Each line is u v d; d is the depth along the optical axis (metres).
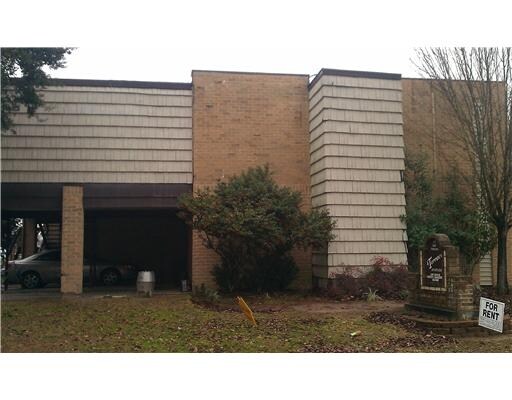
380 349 8.48
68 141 15.23
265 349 8.26
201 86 15.98
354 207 14.80
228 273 14.70
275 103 16.25
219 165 15.78
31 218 20.58
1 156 14.88
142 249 20.17
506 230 15.72
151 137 15.63
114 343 8.39
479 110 15.55
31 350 7.84
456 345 8.95
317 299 13.80
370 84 15.25
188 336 8.98
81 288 14.77
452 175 16.66
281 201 13.63
